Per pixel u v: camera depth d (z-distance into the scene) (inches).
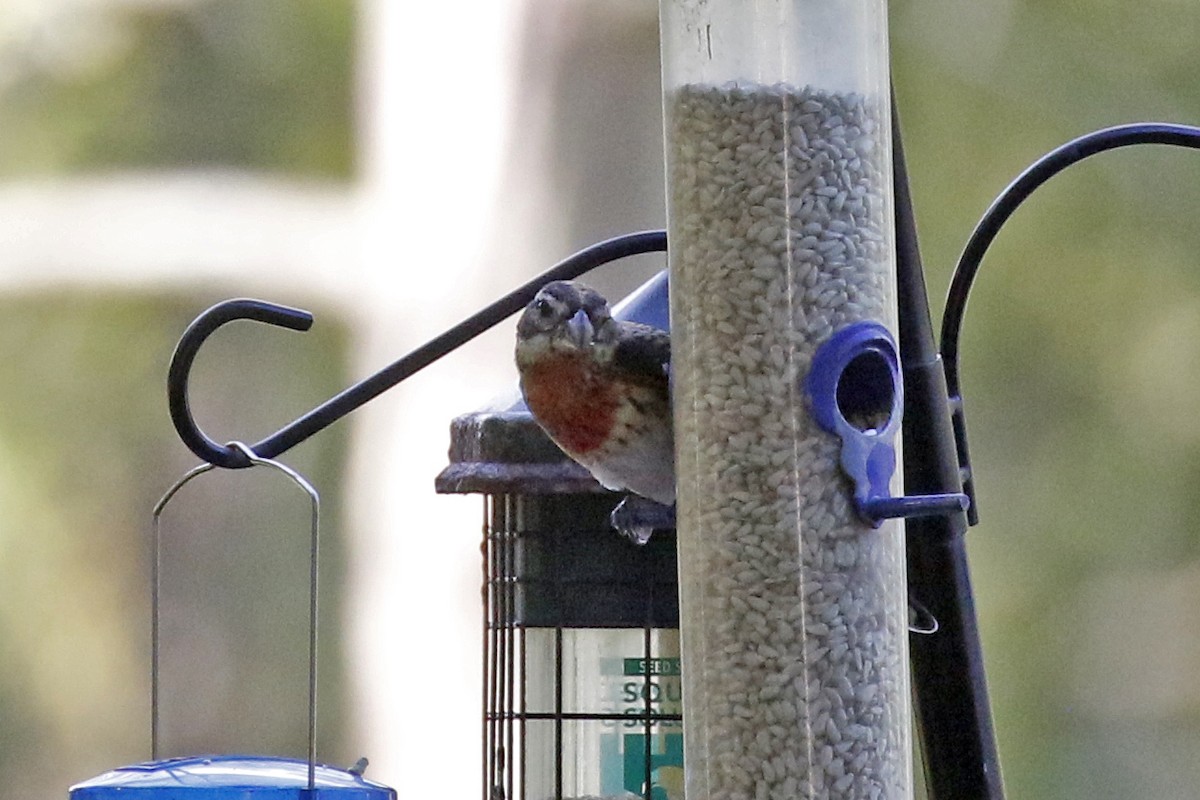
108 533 657.0
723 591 241.8
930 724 251.0
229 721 654.5
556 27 539.5
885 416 243.0
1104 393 605.6
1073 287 604.7
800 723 238.5
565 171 537.3
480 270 549.0
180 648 660.7
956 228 591.5
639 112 535.2
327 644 628.1
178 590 660.1
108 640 658.8
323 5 633.6
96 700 656.4
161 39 642.2
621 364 255.6
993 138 595.5
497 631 279.9
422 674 560.1
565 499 274.1
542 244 539.2
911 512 235.9
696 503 244.1
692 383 245.1
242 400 651.5
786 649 239.3
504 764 279.6
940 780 250.2
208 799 226.5
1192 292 601.3
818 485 239.8
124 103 640.4
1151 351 603.2
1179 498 607.5
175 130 637.9
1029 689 609.9
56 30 644.1
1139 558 608.1
